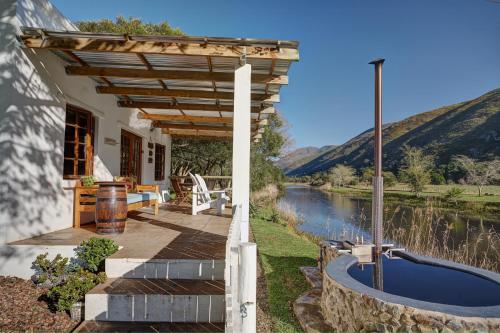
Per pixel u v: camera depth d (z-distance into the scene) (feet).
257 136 38.47
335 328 9.43
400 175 111.34
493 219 51.72
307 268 15.66
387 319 7.81
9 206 12.45
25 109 13.28
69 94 16.72
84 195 17.52
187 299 9.39
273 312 10.93
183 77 16.84
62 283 11.02
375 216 13.16
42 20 14.71
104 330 8.74
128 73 16.60
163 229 17.04
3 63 12.50
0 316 9.33
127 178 24.62
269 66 15.80
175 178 30.81
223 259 11.09
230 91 21.11
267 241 22.34
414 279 11.42
